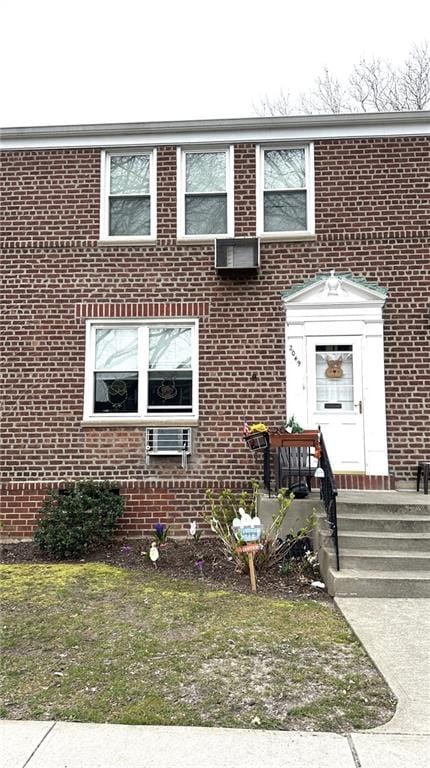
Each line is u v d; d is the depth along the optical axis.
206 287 9.52
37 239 9.73
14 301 9.66
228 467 9.16
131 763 3.25
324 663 4.52
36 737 3.53
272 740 3.46
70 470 9.31
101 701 3.97
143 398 9.45
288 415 9.18
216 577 7.02
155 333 9.62
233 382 9.33
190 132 9.73
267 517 7.71
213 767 3.21
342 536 6.97
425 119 9.41
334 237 9.43
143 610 5.74
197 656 4.64
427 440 9.00
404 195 9.42
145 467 9.24
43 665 4.57
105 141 9.80
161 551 8.26
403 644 4.87
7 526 9.20
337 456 9.05
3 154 9.91
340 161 9.55
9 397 9.49
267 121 9.52
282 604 5.96
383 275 9.33
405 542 6.92
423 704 3.86
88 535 8.18
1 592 6.34
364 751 3.33
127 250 9.66
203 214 9.79
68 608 5.82
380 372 9.12
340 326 9.23
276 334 9.38
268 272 9.48
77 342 9.55
